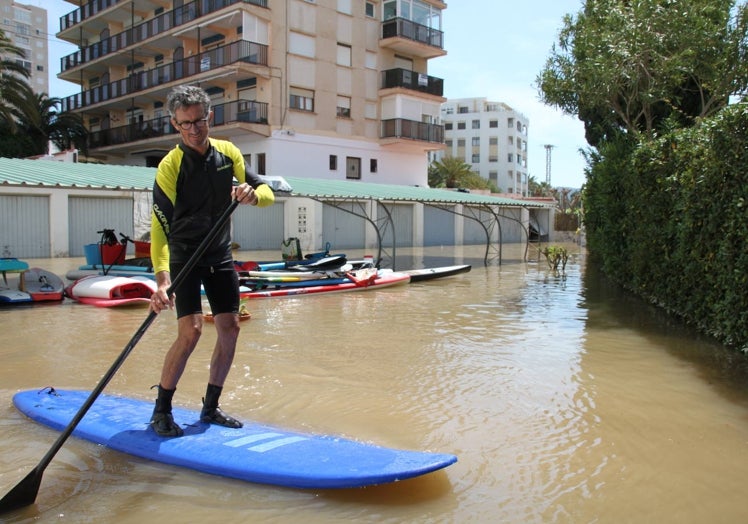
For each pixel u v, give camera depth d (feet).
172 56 117.39
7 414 14.40
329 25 104.17
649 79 39.29
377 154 113.39
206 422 12.91
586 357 21.03
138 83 115.65
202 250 10.96
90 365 19.63
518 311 31.91
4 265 33.17
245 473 10.71
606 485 11.03
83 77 143.43
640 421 14.52
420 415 14.90
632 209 34.65
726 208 21.20
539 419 14.65
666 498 10.53
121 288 33.04
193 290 11.67
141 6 118.32
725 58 37.04
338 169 106.32
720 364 19.98
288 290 38.14
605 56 39.06
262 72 94.73
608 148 45.55
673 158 27.71
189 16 103.09
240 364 19.84
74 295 33.65
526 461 12.11
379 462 10.73
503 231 115.14
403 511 9.93
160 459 11.46
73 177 43.39
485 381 17.98
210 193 11.62
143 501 10.12
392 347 22.68
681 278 26.68
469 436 13.51
